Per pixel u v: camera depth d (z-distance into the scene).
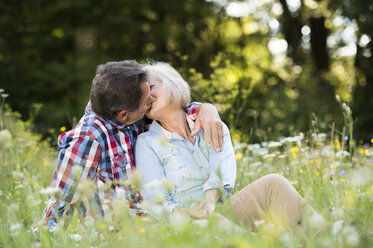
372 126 10.73
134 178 1.61
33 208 1.85
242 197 2.09
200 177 2.20
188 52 11.15
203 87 4.01
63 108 9.05
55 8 10.37
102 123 2.10
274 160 3.35
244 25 12.43
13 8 10.32
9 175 2.73
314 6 12.43
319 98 10.77
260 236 1.54
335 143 3.29
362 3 10.54
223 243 1.48
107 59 10.05
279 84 11.38
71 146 2.02
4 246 1.64
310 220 1.66
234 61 11.10
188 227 1.51
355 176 2.29
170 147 2.19
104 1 10.63
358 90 11.34
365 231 1.62
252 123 7.87
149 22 11.05
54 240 1.76
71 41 10.45
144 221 1.64
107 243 1.68
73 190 2.00
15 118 4.25
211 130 2.21
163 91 2.17
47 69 9.73
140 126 2.33
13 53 10.28
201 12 11.41
